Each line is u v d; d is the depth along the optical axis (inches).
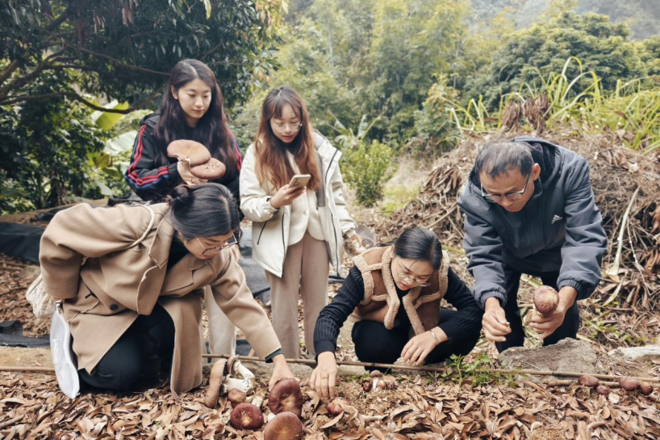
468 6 842.2
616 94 261.4
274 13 278.7
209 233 80.0
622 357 113.1
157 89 300.8
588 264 96.5
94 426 84.6
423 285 98.8
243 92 298.7
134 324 97.7
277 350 94.5
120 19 246.1
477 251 108.1
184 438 81.9
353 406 89.7
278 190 112.5
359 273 102.0
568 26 745.0
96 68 292.5
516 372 101.3
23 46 227.9
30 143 334.3
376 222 286.2
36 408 89.9
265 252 115.5
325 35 910.4
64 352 93.5
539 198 102.7
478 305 103.7
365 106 786.8
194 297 96.7
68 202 368.2
